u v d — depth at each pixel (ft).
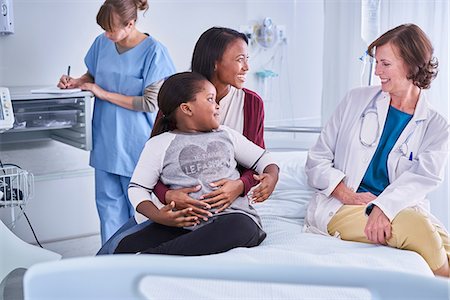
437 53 8.08
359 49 9.41
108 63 9.07
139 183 5.79
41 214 10.65
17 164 10.12
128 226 6.68
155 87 8.79
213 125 5.82
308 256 5.08
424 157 6.17
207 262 2.43
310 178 6.71
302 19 13.20
